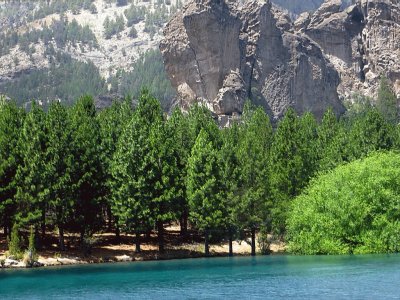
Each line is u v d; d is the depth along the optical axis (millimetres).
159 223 97125
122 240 103500
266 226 102000
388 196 86750
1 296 55375
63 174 90500
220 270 74125
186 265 82500
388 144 117125
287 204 102375
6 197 88688
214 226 96625
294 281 60281
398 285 54969
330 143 127062
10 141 91312
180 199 98000
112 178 98312
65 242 97500
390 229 85688
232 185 99938
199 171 98312
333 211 89000
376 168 89625
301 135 121750
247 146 107312
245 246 108250
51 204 88688
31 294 56312
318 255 90000
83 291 57812
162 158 96188
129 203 92562
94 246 97938
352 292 51750
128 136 96000
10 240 90688
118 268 79500
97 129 106438
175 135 110625
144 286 60656
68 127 93312
